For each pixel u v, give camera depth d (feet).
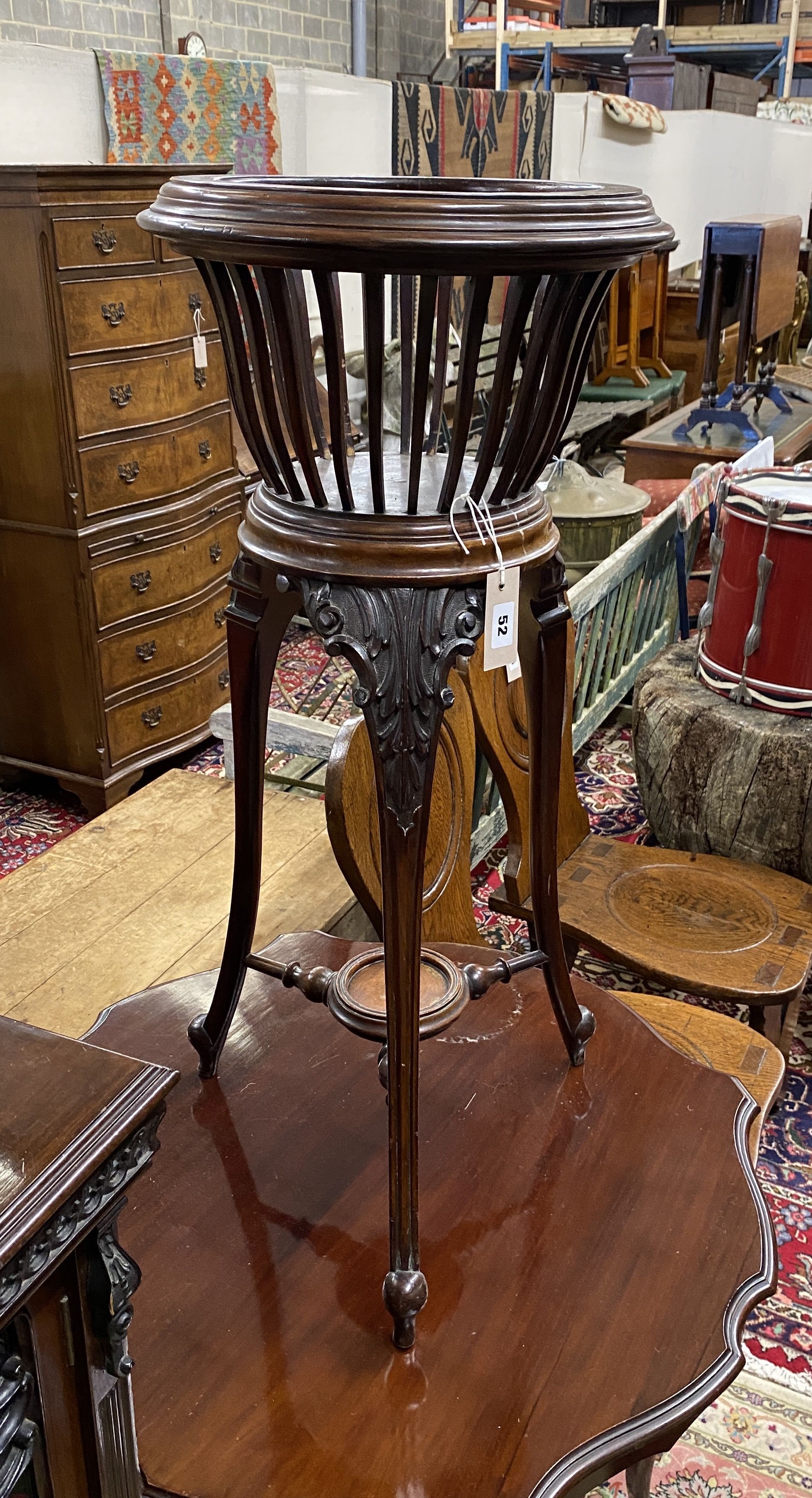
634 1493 4.53
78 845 7.83
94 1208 2.18
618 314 19.43
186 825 8.12
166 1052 4.72
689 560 12.25
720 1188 4.09
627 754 11.59
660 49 21.27
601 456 18.74
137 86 10.44
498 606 3.16
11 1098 2.28
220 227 2.64
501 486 3.18
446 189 2.79
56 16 14.49
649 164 18.85
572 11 26.00
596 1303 3.61
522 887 6.98
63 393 9.07
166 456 10.11
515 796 6.78
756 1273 3.74
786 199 26.58
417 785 3.10
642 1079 4.64
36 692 10.29
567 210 2.61
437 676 3.06
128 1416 2.56
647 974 6.65
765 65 27.09
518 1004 5.08
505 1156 4.22
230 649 3.86
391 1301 3.38
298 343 3.65
